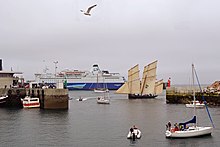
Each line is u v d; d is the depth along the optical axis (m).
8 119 78.62
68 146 49.12
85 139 53.88
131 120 77.38
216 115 85.75
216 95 116.44
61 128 64.81
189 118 80.31
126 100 160.12
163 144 49.81
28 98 106.56
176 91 133.38
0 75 133.12
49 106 101.50
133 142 51.28
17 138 55.09
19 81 155.25
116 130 62.28
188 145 49.16
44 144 50.56
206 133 55.19
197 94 123.12
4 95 117.19
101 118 81.44
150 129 63.03
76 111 98.88
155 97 178.12
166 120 76.94
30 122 73.31
